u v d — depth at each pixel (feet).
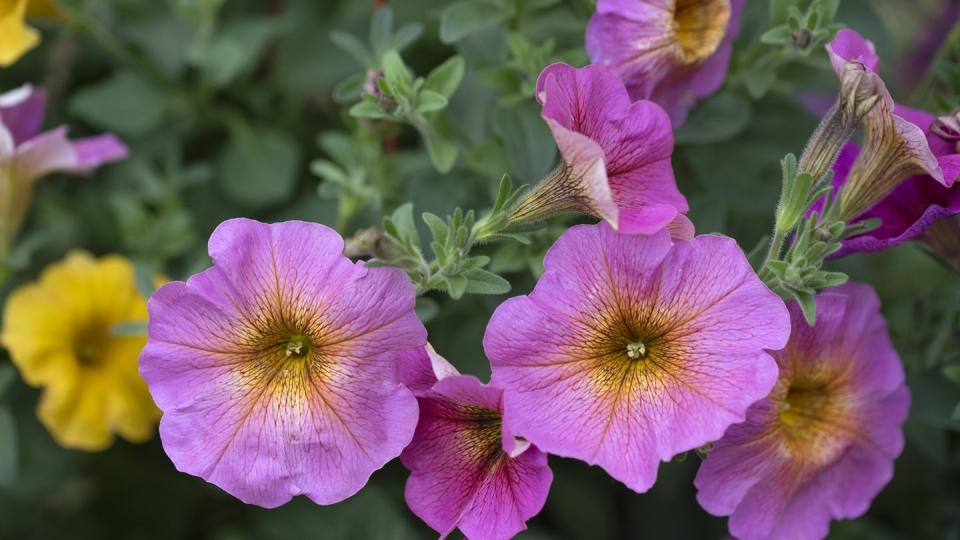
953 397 2.10
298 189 2.44
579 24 2.15
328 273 1.82
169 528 2.42
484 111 2.15
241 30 2.38
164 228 2.33
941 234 1.96
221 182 2.38
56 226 2.39
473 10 2.09
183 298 1.82
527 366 1.81
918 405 2.11
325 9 2.43
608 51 1.94
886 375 1.97
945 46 2.14
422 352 1.83
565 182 1.84
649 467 1.79
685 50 1.97
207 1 2.33
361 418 1.82
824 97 2.15
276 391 1.84
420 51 2.36
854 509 1.98
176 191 2.37
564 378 1.82
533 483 1.80
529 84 2.06
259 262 1.82
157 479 2.42
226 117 2.42
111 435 2.29
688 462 2.28
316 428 1.83
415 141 2.37
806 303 1.86
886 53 2.14
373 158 2.15
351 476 1.82
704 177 2.12
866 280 2.09
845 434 1.96
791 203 1.84
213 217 2.40
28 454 2.35
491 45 2.13
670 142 1.87
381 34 2.12
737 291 1.81
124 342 2.29
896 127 1.84
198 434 1.83
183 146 2.45
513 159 2.04
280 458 1.83
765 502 1.91
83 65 2.44
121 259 2.31
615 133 1.85
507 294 2.08
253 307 1.83
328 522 2.28
